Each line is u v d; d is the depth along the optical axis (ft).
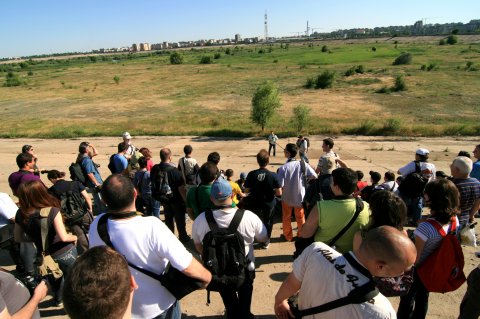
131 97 162.09
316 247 8.00
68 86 218.59
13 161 56.80
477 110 105.91
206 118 103.81
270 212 20.67
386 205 10.30
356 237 10.99
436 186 11.76
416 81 168.04
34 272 15.53
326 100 131.64
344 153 60.59
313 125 84.53
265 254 21.27
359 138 73.82
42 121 108.37
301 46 597.52
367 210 12.04
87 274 5.40
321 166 18.35
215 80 210.59
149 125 93.66
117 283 5.48
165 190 21.85
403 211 10.36
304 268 7.91
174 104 137.80
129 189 9.01
